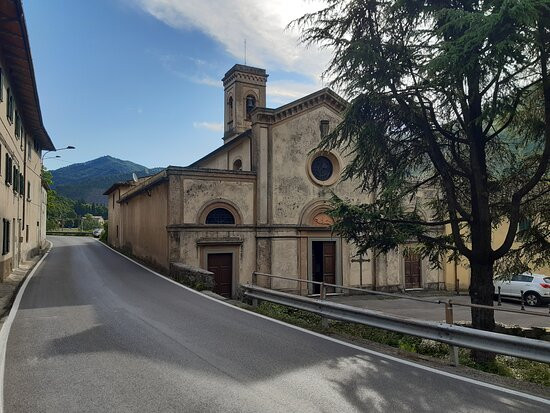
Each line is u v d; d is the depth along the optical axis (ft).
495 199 37.17
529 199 34.76
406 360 21.95
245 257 66.39
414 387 17.90
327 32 34.73
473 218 34.47
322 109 73.46
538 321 56.08
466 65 25.79
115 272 62.85
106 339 25.43
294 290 68.80
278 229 68.54
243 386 17.83
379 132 34.73
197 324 29.71
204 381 18.37
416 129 35.73
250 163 73.51
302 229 70.03
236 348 23.70
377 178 37.81
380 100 33.47
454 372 20.02
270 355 22.44
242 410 15.44
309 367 20.48
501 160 37.93
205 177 64.34
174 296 41.93
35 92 60.54
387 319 24.40
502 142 37.37
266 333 27.43
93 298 40.34
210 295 42.68
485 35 24.29
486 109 28.32
